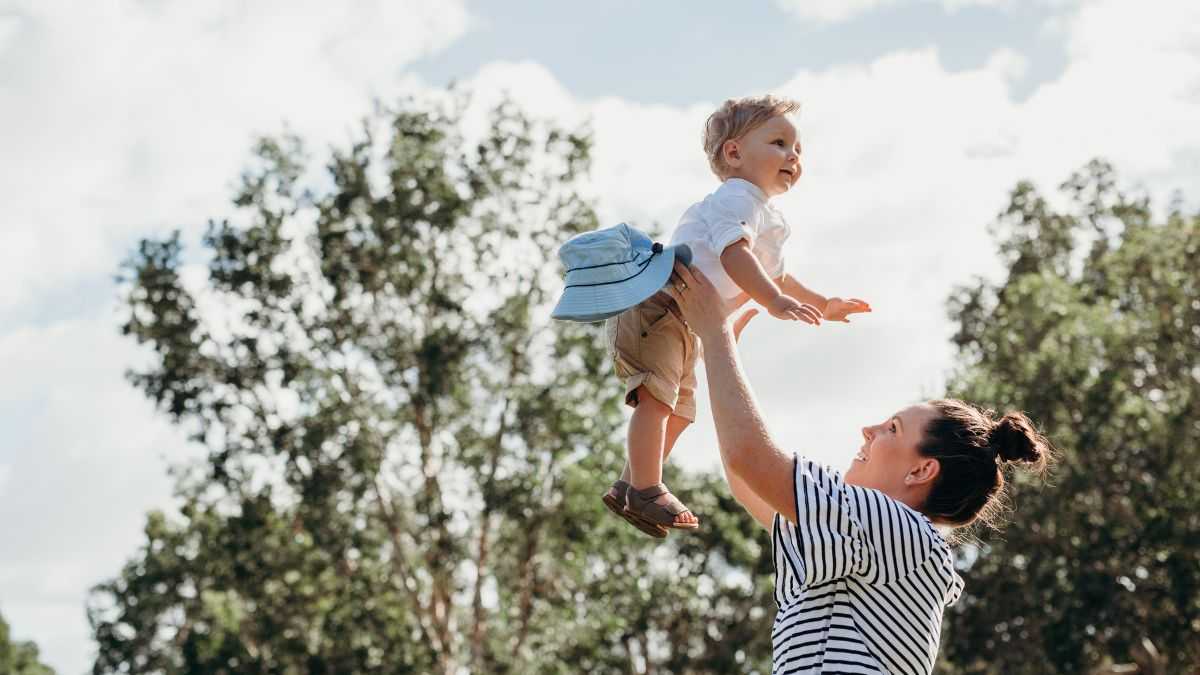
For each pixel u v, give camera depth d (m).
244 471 28.20
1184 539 26.56
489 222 28.20
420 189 28.05
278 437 27.66
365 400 28.06
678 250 3.50
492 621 28.62
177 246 28.56
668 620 31.95
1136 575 27.81
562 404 27.67
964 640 28.33
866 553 3.06
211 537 30.75
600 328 28.31
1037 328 29.25
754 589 32.09
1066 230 33.53
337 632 28.73
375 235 28.11
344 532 27.91
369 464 27.30
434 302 27.75
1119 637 27.03
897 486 3.39
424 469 28.11
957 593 3.25
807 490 3.07
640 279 3.48
